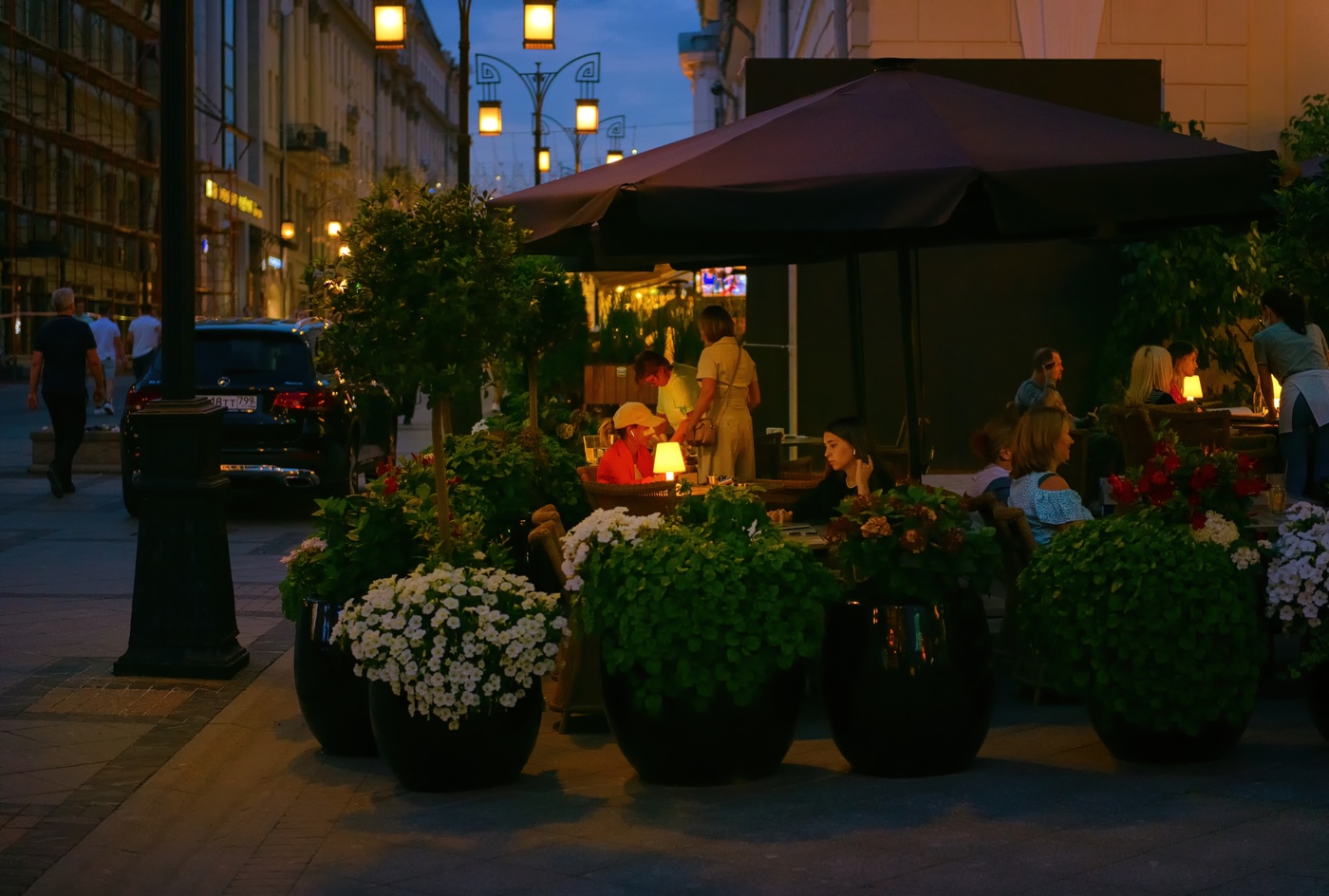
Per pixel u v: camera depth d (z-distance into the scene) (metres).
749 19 40.72
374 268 5.70
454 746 5.51
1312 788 5.38
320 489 13.95
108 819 5.05
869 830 4.96
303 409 13.54
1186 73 16.08
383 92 97.38
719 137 7.61
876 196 6.45
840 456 7.89
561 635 5.67
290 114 70.25
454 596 5.48
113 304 46.66
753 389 10.75
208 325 13.98
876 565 5.56
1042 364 12.42
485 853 4.83
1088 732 6.39
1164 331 15.30
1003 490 7.97
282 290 68.19
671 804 5.34
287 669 7.48
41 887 4.41
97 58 45.03
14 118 37.81
